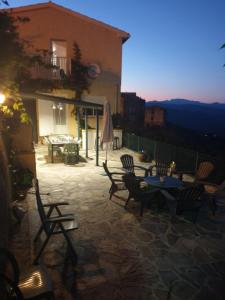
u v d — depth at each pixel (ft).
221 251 16.55
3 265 10.54
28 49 50.42
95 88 55.83
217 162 32.12
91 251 16.02
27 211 21.40
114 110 58.65
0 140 17.97
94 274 13.79
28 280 10.42
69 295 12.19
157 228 19.45
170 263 15.06
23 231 17.71
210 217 21.88
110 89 57.31
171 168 27.99
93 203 24.13
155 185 23.24
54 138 45.50
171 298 12.28
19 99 20.34
